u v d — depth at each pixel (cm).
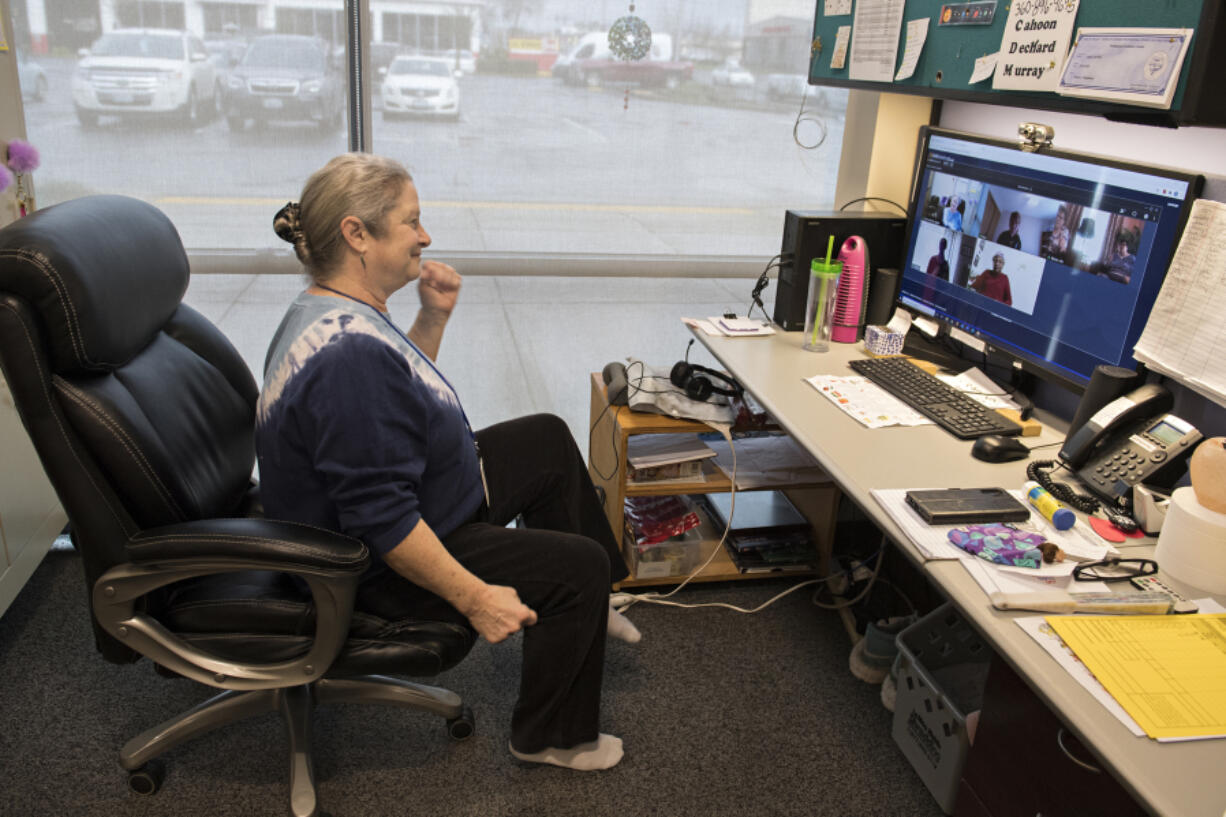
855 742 184
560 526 190
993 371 200
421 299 186
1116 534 134
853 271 213
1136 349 152
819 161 260
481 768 173
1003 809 140
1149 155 167
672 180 254
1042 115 192
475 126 240
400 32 228
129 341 141
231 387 167
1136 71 131
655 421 213
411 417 143
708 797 168
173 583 147
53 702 185
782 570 235
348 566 131
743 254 266
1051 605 114
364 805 163
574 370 273
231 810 161
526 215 251
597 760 172
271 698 169
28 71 215
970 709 176
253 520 137
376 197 145
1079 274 164
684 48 241
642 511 235
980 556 125
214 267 240
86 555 137
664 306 271
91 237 133
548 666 159
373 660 144
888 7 197
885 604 223
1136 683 102
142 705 186
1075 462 147
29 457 211
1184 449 135
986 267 188
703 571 231
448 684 196
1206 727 96
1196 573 121
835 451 158
